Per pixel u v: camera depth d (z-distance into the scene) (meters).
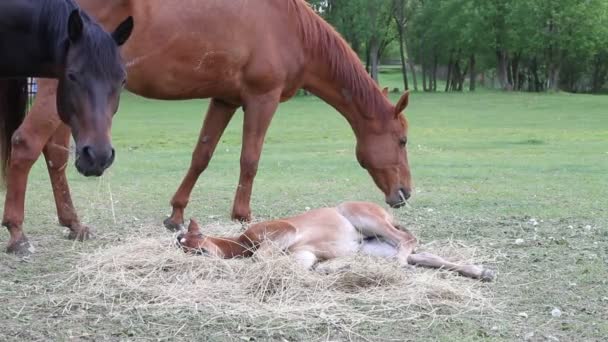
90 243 6.93
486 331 4.54
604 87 71.56
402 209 9.17
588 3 56.81
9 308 4.86
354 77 7.56
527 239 7.31
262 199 10.02
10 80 6.27
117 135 23.47
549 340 4.37
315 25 7.50
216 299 5.06
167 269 5.61
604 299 5.21
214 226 7.44
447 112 36.31
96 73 4.82
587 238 7.38
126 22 5.20
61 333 4.42
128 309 4.86
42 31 5.32
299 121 30.69
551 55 61.22
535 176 12.67
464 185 11.52
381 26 63.47
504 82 65.19
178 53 6.82
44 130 6.19
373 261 5.71
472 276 5.73
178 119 31.86
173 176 12.84
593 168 13.92
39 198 9.98
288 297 5.10
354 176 12.82
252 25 7.11
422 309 4.96
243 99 7.37
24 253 6.35
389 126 7.61
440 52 68.00
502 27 60.97
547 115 33.72
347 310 4.87
